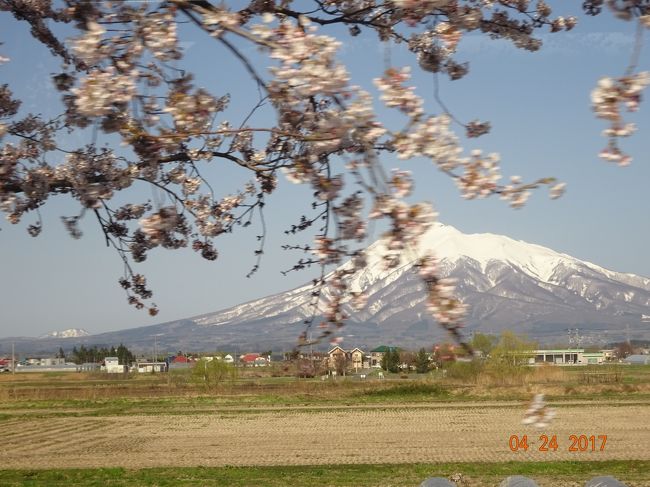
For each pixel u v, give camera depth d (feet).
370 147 11.72
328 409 147.64
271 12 14.94
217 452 90.89
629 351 575.79
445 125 11.96
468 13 14.56
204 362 225.56
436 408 146.30
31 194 16.96
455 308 10.87
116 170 16.94
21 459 86.17
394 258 11.36
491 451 87.40
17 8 17.13
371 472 72.69
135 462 83.10
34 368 569.23
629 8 11.14
